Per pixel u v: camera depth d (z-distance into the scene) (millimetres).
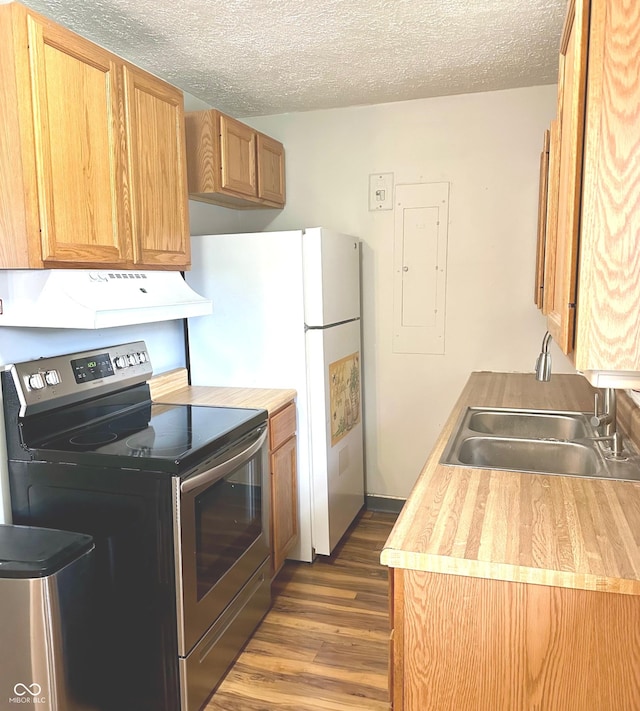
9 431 1943
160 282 2213
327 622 2465
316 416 2830
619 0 1065
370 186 3398
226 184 2799
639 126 1083
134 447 1924
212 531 2010
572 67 1229
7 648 1554
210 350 2939
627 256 1113
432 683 1212
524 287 3213
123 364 2422
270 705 1997
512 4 2070
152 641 1869
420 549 1175
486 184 3205
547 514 1340
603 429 2078
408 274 3395
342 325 3074
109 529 1869
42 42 1612
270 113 3488
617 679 1105
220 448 2051
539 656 1140
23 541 1671
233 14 2109
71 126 1735
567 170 1283
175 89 2279
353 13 2123
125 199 1985
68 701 1614
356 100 3240
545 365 2154
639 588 1049
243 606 2273
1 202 1624
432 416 3457
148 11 2078
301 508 2891
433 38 2367
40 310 1785
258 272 2803
